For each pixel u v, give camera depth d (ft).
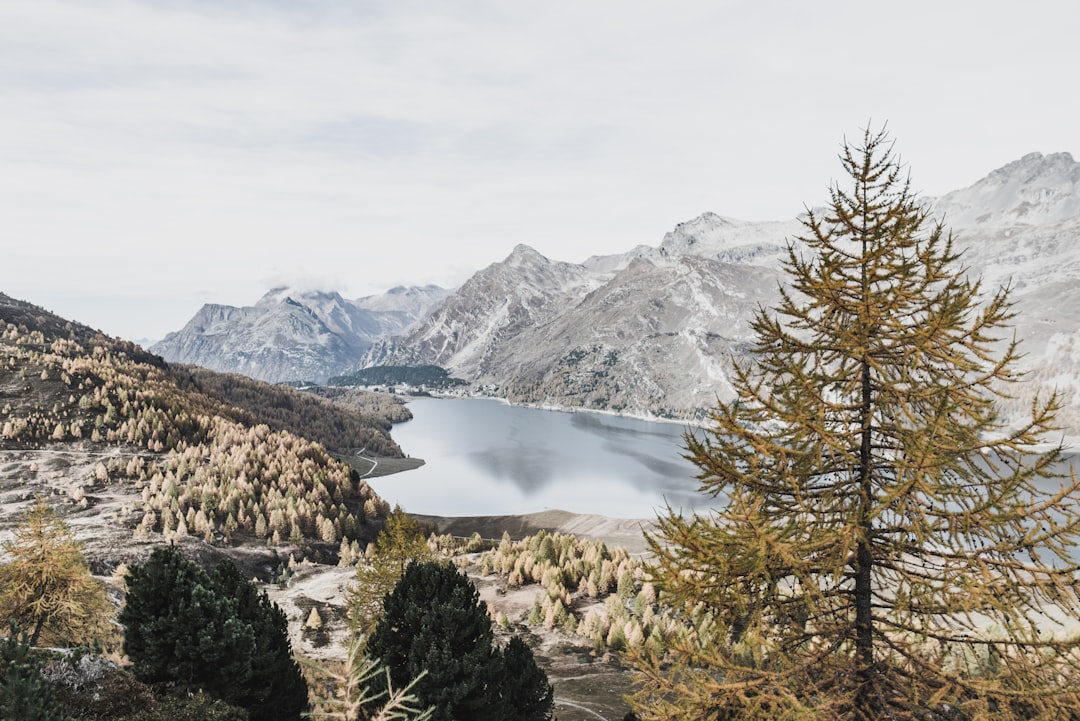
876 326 33.14
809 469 31.99
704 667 32.83
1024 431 27.99
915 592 30.09
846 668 32.63
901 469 30.76
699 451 34.14
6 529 407.64
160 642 74.23
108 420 645.10
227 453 621.31
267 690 81.10
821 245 34.91
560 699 175.22
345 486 598.75
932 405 30.63
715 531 31.60
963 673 29.96
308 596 297.74
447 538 450.71
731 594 32.37
